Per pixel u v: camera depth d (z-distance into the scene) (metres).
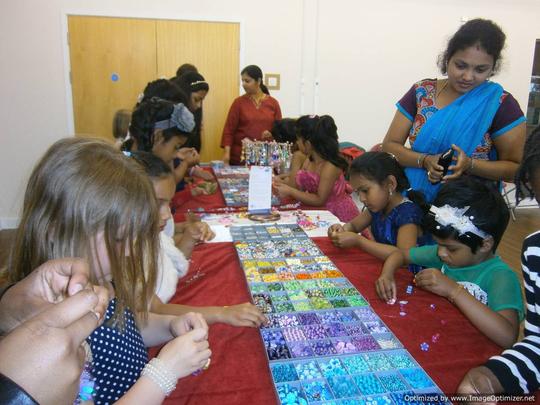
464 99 1.91
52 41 4.36
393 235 1.89
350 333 1.17
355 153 4.42
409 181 2.07
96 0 4.34
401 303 1.36
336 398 0.91
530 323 1.01
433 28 4.95
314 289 1.42
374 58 4.93
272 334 1.16
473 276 1.38
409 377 0.98
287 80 4.85
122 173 0.79
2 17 4.22
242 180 3.21
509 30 5.12
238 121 4.34
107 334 0.87
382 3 4.78
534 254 0.97
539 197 0.92
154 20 4.49
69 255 0.75
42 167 0.77
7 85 4.37
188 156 2.55
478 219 1.30
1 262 3.06
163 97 2.31
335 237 1.84
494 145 1.93
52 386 0.44
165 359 0.81
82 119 4.58
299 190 2.81
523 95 5.40
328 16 4.75
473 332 1.20
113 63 4.52
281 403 0.90
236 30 4.65
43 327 0.45
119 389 0.90
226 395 0.94
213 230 2.06
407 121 2.11
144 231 0.83
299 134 2.71
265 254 1.73
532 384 0.94
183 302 1.38
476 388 0.91
